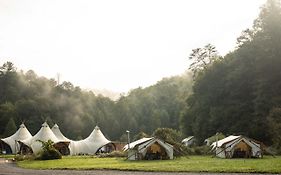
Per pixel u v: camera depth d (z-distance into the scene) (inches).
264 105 2591.0
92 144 3095.5
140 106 6446.9
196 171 1017.5
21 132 3348.9
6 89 6072.8
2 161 2042.3
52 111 5713.6
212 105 3272.6
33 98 5851.4
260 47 2886.3
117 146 3257.9
